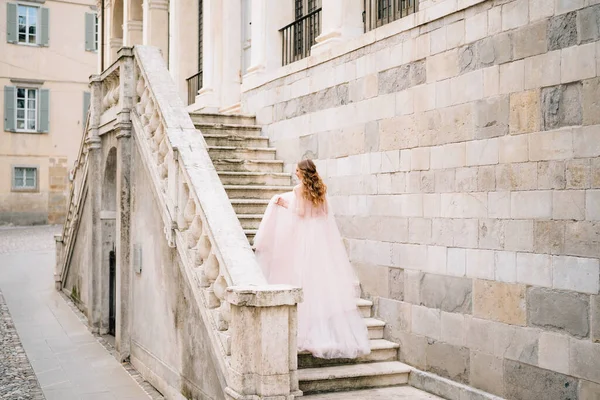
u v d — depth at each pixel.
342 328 6.63
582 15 5.04
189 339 6.30
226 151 9.55
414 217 6.82
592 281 4.90
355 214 7.82
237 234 5.81
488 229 5.86
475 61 6.05
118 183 8.82
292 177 9.32
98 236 10.39
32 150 29.56
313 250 6.73
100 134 10.27
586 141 4.98
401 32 7.05
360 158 7.75
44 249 21.20
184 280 6.47
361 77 7.75
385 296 7.25
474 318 6.00
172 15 16.16
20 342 9.55
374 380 6.53
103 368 8.27
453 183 6.29
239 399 4.86
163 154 7.47
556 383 5.18
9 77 29.12
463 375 6.11
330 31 8.73
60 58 30.20
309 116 8.92
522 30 5.55
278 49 10.94
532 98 5.45
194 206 6.59
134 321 8.40
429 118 6.62
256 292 4.88
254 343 4.97
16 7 29.27
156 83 7.97
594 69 4.94
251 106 10.77
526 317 5.45
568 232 5.10
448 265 6.33
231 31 13.28
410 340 6.83
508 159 5.66
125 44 19.53
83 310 11.69
